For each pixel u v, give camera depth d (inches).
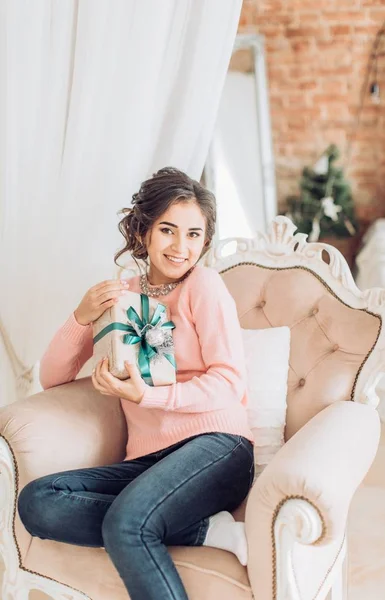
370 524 81.6
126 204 76.4
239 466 55.2
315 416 59.9
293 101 174.7
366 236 168.2
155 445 57.7
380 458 99.9
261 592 47.9
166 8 71.4
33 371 82.0
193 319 60.2
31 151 76.0
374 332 64.5
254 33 170.9
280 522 45.9
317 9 168.9
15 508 56.5
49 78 74.2
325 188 172.1
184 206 60.0
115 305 57.9
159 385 56.6
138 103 73.4
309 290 69.9
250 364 65.8
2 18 71.9
